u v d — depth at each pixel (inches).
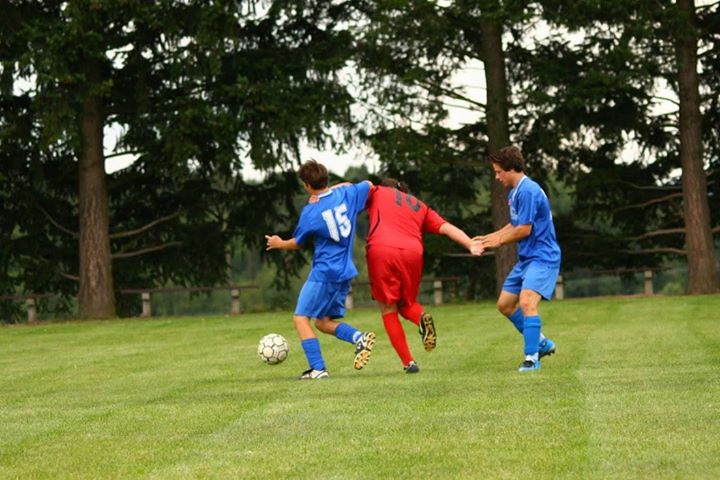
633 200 3686.0
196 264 3663.9
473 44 3462.1
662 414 873.5
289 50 3336.6
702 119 3595.0
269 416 951.0
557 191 3671.3
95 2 2901.1
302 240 1273.4
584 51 3312.0
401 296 1278.3
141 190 3587.6
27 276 3545.8
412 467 729.6
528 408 932.6
